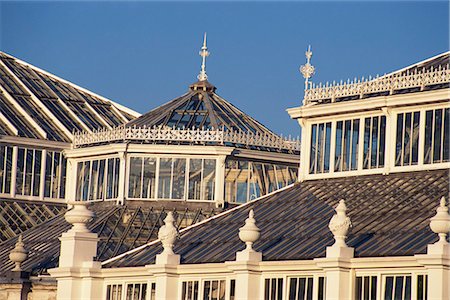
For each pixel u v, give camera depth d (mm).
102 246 181125
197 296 153000
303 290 143625
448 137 156125
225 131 194250
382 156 162250
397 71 170375
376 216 149500
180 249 160375
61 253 166250
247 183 193375
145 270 157875
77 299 163875
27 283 173625
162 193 191750
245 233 148875
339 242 141125
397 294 136125
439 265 132000
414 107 159625
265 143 195125
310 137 170500
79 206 167500
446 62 167750
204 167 192000
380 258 137375
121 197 192125
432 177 155500
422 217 145250
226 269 150125
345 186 163000
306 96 171875
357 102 164750
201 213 190125
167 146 192000
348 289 139750
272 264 146125
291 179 196500
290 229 154500
